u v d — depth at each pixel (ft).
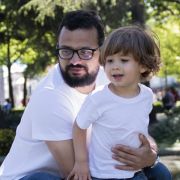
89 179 9.87
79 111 9.86
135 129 9.84
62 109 10.06
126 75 9.62
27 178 9.96
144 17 61.62
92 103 9.68
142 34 9.77
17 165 10.54
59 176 10.38
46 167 10.39
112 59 9.74
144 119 10.05
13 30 63.16
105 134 9.78
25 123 10.43
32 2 46.50
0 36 68.44
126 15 55.62
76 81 10.28
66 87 10.36
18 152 10.60
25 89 120.78
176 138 48.70
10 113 83.05
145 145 9.95
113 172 9.80
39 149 10.34
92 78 10.42
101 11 48.16
